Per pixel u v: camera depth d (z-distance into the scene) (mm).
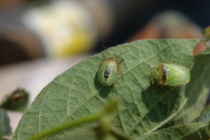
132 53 315
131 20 643
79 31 572
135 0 652
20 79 466
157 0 656
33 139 265
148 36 500
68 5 583
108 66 308
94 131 256
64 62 520
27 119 304
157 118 314
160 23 535
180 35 496
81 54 569
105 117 253
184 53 317
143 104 313
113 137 256
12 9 567
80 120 258
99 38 605
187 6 639
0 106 336
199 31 554
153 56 316
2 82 460
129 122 311
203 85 331
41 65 505
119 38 627
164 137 304
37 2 580
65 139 259
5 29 535
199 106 332
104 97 310
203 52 317
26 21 549
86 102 308
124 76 313
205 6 637
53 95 307
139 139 307
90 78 310
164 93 315
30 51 526
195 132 301
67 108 307
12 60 525
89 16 592
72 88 308
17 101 336
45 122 304
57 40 547
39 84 463
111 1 634
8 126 327
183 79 314
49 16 562
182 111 322
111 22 630
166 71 313
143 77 314
